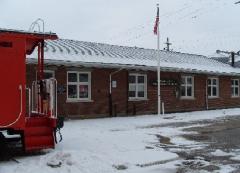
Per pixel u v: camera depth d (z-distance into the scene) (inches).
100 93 938.7
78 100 897.5
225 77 1295.5
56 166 402.9
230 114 1042.7
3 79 438.3
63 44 1042.1
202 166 424.2
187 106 1148.5
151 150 501.4
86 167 403.5
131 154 471.5
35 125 461.7
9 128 439.5
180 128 732.0
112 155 461.7
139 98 1017.5
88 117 914.7
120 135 622.8
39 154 457.4
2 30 442.6
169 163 438.3
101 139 573.9
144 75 1032.2
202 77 1204.5
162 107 1036.5
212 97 1239.5
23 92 446.3
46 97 498.0
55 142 497.0
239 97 1354.6
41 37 470.9
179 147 535.2
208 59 1497.3
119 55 1036.5
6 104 438.6
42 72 513.0
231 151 509.4
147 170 402.3
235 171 402.0
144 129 711.7
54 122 455.8
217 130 709.9
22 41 450.3
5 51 440.8
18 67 445.7
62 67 869.2
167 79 1088.8
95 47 1112.8
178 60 1230.9
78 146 508.7
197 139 606.2
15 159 433.1
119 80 977.5
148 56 1153.4
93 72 925.2
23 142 445.7
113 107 962.1
